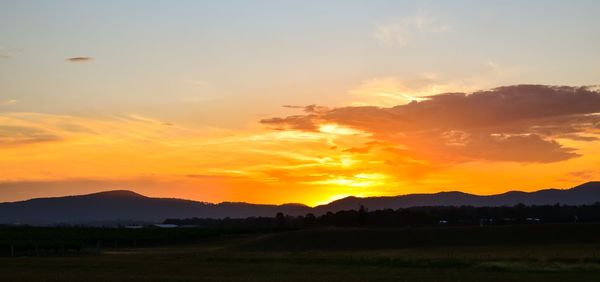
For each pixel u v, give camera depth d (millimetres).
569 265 61594
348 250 105750
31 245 101938
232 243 142625
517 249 97062
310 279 52656
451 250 98812
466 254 85312
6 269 63844
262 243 117500
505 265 61469
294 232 126312
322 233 122750
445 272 58688
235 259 75938
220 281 51031
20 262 75125
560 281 50594
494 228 122250
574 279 52031
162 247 133250
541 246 102312
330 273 58250
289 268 64188
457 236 116875
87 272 59938
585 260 65250
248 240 141875
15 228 188750
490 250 96312
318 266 66562
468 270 60812
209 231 173000
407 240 115062
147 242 145250
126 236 147375
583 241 107438
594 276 54344
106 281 50875
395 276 55125
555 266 61219
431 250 100500
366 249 106812
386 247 109125
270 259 74875
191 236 156375
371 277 54312
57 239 135750
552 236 112875
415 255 82688
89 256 91625
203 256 83812
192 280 51750
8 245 100812
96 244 138875
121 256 91312
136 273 59094
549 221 182750
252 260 74375
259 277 54781
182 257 82875
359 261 69750
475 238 114438
